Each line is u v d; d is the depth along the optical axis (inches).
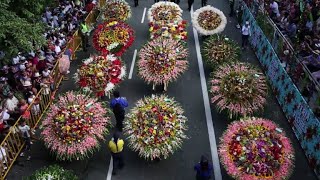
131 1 1033.5
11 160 477.7
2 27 516.7
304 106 503.2
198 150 509.4
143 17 925.8
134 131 461.4
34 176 414.6
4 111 491.8
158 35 705.6
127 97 620.1
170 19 751.7
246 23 736.3
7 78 578.9
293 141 524.4
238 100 522.9
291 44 610.5
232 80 531.5
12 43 540.7
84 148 458.3
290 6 737.0
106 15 813.9
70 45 716.0
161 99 499.2
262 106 541.3
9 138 470.3
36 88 580.7
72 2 861.2
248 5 809.5
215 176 468.8
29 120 518.6
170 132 455.5
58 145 457.1
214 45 660.1
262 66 687.7
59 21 764.6
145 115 465.4
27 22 571.2
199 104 601.0
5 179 464.1
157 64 589.9
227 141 436.8
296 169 481.1
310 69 563.8
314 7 685.9
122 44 683.4
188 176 470.0
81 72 577.6
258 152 410.0
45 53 654.5
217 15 762.8
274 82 616.1
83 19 808.3
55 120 461.7
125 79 666.2
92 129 463.2
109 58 597.9
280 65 590.2
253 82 528.7
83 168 482.6
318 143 464.1
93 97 555.2
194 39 808.3
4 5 529.0
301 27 671.8
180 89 639.8
